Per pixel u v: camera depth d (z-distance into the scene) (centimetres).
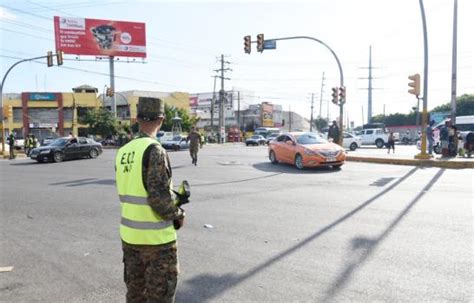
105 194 1058
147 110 281
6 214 818
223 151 3145
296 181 1232
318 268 470
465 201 846
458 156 1955
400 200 869
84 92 7000
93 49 5122
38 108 6331
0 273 480
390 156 2020
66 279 459
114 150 3666
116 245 589
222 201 910
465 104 7025
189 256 525
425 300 381
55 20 4956
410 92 1739
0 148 3531
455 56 1934
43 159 2227
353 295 396
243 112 9362
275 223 692
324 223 682
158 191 258
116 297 410
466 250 521
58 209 862
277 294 404
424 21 1717
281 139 1816
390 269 460
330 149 1563
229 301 390
